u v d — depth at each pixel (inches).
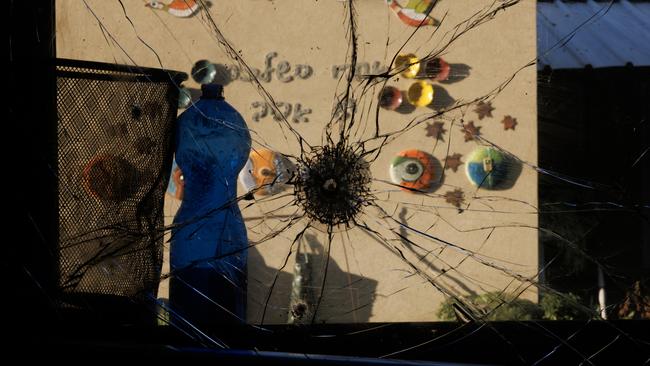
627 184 127.4
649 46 141.4
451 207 126.9
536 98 134.4
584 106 135.9
